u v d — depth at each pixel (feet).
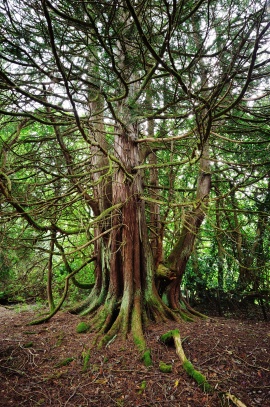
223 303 28.76
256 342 16.58
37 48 13.91
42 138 22.35
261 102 22.50
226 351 15.29
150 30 13.29
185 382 13.21
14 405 12.07
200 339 16.43
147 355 14.98
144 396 12.49
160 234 22.72
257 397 12.31
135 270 19.93
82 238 29.96
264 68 17.40
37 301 31.68
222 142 25.52
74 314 22.65
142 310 19.29
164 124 24.22
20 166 20.49
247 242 27.91
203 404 11.97
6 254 26.78
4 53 13.65
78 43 15.88
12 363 15.08
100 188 23.43
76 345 16.81
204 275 29.04
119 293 20.35
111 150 24.40
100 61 15.23
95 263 23.85
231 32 14.75
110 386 13.21
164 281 22.09
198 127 12.84
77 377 13.94
